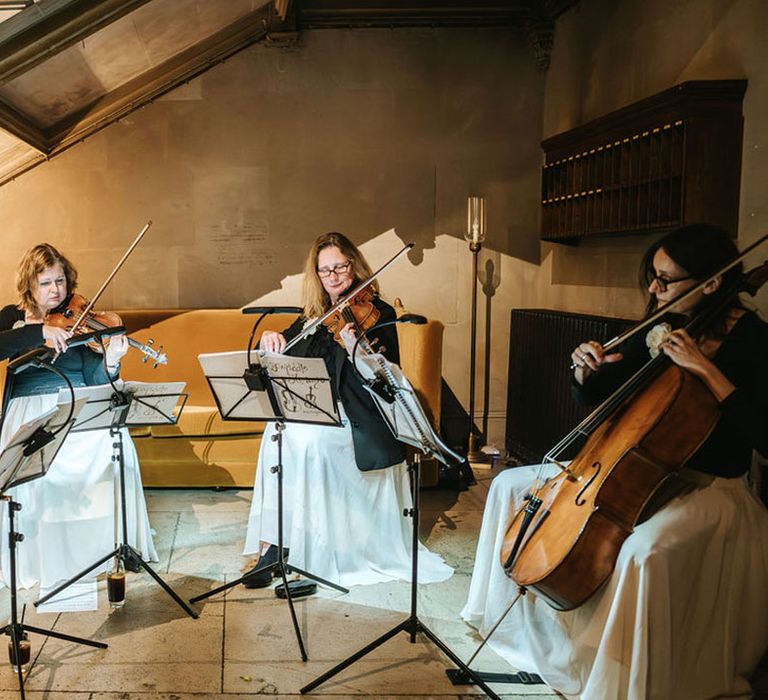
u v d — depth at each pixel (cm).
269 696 235
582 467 229
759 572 225
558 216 471
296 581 311
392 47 516
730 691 223
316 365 255
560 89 503
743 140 329
